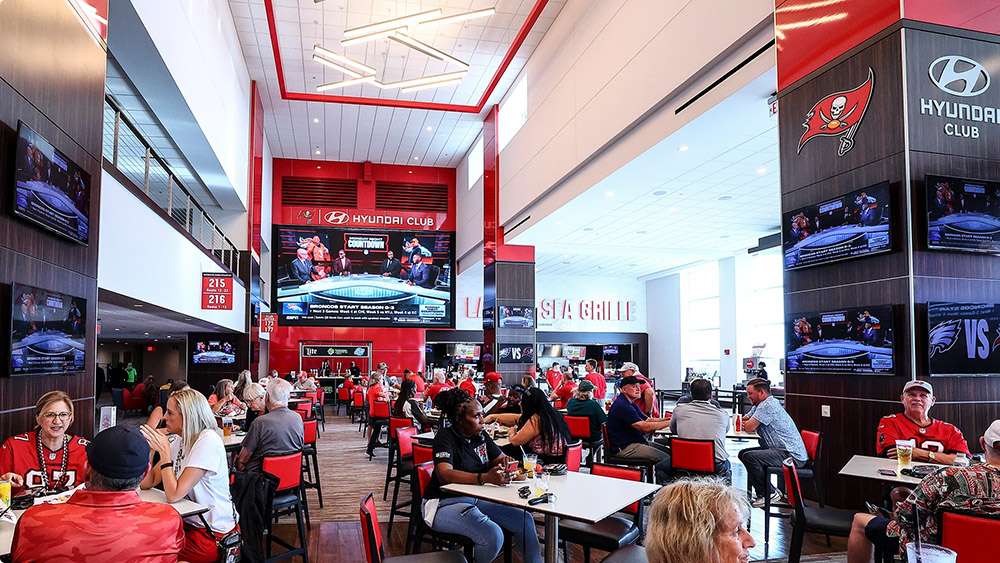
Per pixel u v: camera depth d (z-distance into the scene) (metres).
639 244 17.19
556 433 4.79
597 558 4.83
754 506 5.84
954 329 4.58
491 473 3.55
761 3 6.32
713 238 16.28
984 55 4.86
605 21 9.84
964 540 2.55
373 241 19.45
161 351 25.55
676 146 8.72
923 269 4.61
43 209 3.83
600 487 3.56
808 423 5.51
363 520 2.65
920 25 4.71
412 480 4.10
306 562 4.51
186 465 3.22
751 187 10.94
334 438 11.91
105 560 2.10
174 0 7.76
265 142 17.30
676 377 23.39
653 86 8.42
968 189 4.69
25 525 2.10
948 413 4.55
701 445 5.11
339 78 13.79
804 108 5.58
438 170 20.20
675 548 1.62
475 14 8.88
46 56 3.94
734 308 19.62
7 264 3.53
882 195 4.74
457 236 19.91
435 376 12.30
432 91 14.60
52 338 4.03
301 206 19.25
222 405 7.99
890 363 4.68
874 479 3.56
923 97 4.67
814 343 5.43
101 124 4.87
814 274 5.48
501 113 15.25
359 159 19.36
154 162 7.41
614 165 9.86
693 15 7.50
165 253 7.45
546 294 24.27
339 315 19.03
